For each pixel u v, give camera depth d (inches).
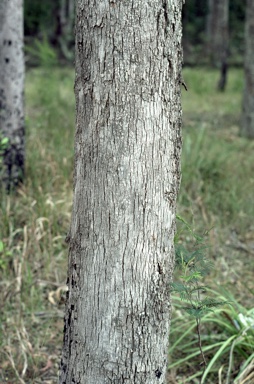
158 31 92.9
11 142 243.4
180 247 111.0
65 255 209.5
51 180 247.4
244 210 262.5
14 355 158.4
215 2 903.7
